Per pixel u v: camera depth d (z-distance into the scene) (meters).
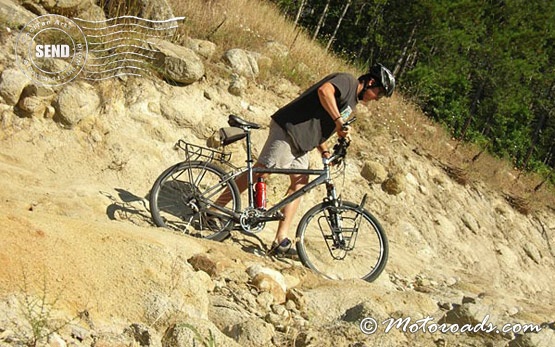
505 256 9.03
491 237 9.27
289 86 8.43
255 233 5.73
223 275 4.33
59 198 5.12
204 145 6.69
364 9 26.05
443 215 8.65
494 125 26.36
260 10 11.76
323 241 5.95
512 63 26.12
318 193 7.15
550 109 31.66
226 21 8.91
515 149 23.47
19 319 2.86
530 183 13.80
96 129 5.97
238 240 5.65
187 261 4.38
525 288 8.78
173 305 3.45
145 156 6.12
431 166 9.68
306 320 4.18
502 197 10.93
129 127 6.23
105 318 3.26
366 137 8.96
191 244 4.73
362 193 7.76
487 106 26.42
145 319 3.36
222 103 7.21
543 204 12.11
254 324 3.63
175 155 6.38
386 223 7.61
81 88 5.95
